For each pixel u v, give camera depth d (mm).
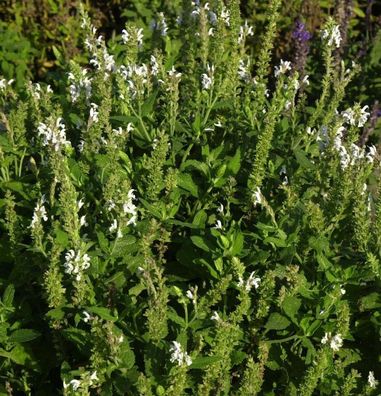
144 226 941
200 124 1075
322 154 1040
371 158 1014
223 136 1120
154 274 914
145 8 1839
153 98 1060
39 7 1961
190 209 1044
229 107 1110
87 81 1141
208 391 848
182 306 949
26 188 1044
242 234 927
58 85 1421
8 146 1072
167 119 1076
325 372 896
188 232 1028
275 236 961
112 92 1186
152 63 1161
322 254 958
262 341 902
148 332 870
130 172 1022
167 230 978
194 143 1087
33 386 974
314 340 958
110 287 904
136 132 1089
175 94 1047
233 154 1119
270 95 1725
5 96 1226
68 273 909
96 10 2025
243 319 940
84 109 1132
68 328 909
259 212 1036
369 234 958
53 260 891
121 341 840
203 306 887
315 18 1952
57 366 971
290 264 932
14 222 968
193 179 1050
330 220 985
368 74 1871
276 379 951
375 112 1674
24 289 1004
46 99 1120
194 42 1238
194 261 942
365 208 969
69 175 1001
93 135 1019
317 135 1098
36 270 979
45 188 1036
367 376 977
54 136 971
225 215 992
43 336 979
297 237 952
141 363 918
